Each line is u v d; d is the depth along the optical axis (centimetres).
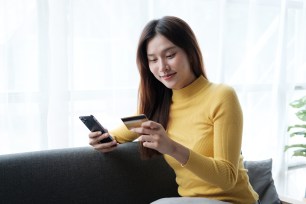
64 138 185
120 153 163
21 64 174
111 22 195
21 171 143
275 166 264
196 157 123
